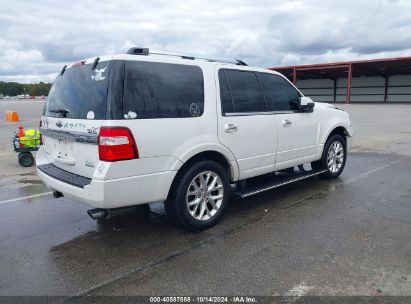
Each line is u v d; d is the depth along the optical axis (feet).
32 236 13.94
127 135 11.47
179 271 10.89
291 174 18.71
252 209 16.29
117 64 11.68
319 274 10.43
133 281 10.42
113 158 11.28
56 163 14.20
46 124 14.75
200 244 12.76
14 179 23.48
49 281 10.57
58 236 13.91
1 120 67.87
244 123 15.05
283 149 17.12
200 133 13.46
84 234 14.03
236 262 11.31
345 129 21.07
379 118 67.82
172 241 13.10
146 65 12.32
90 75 12.42
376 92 156.66
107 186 11.31
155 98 12.32
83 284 10.36
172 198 13.28
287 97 17.67
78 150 12.44
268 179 17.72
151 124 12.04
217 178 14.34
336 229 13.65
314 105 18.49
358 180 20.79
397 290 9.53
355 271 10.53
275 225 14.26
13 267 11.46
